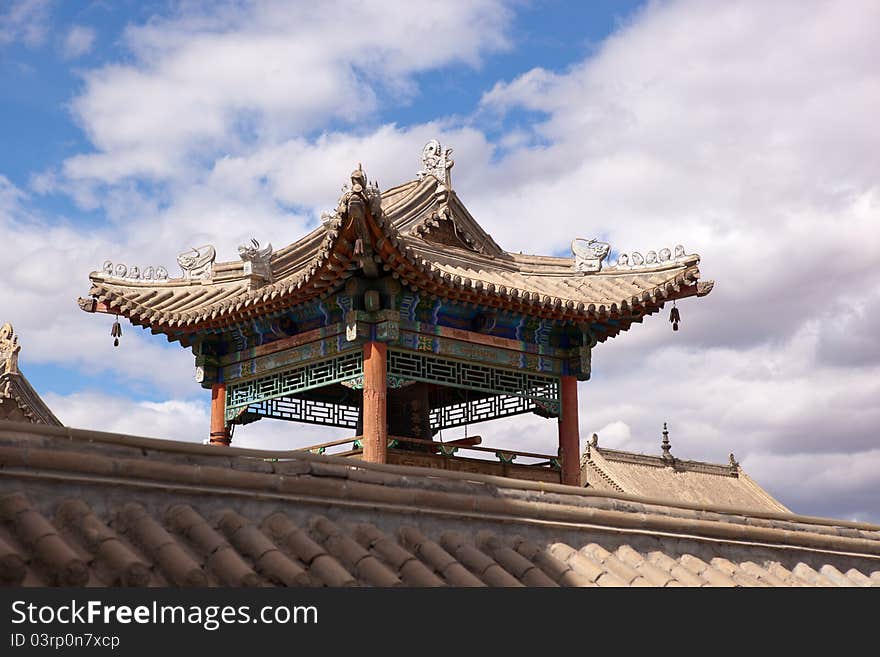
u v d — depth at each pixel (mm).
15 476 9703
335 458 11883
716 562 14477
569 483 24500
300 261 25219
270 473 11297
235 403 24969
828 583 15172
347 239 20625
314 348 23328
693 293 23531
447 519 12547
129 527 10133
